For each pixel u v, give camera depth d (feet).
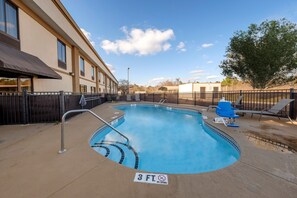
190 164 14.37
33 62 24.64
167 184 7.84
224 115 20.95
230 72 50.65
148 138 21.67
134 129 26.53
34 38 29.17
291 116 24.80
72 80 47.57
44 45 32.37
